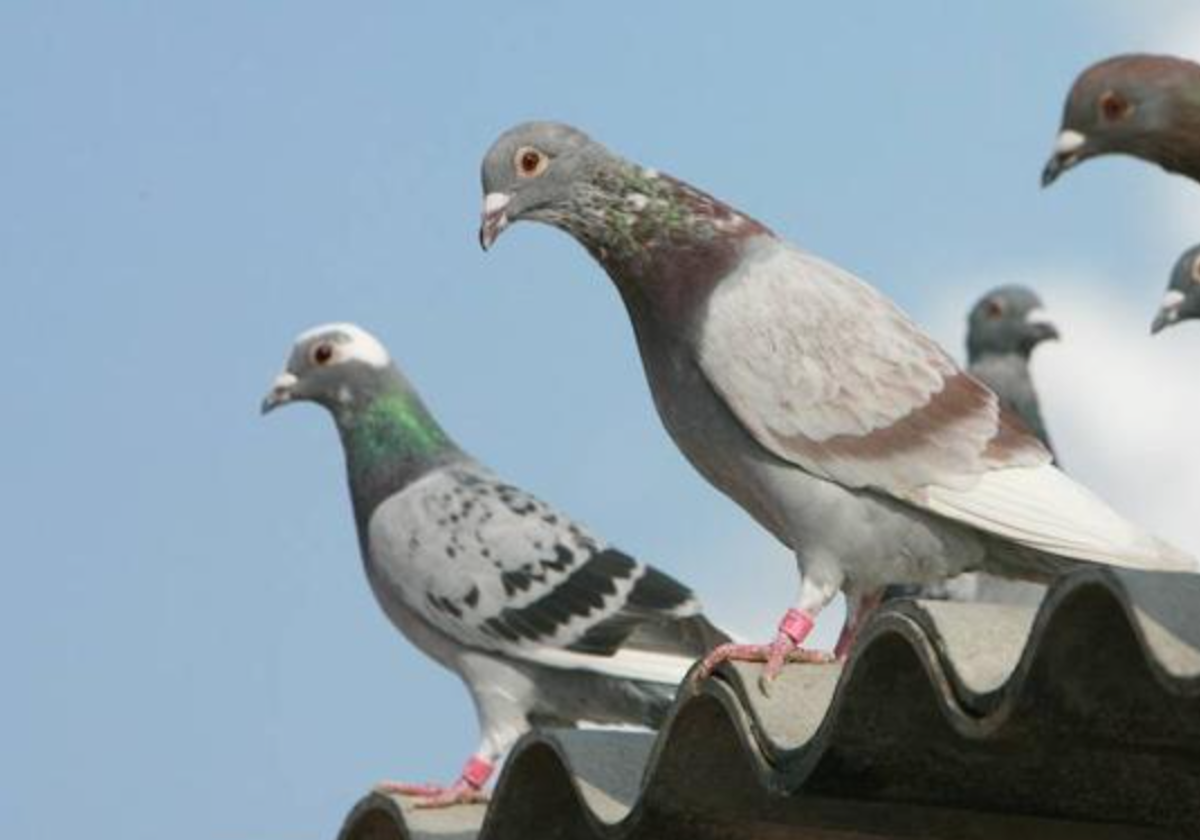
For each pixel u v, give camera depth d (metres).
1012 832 7.39
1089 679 6.12
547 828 8.12
